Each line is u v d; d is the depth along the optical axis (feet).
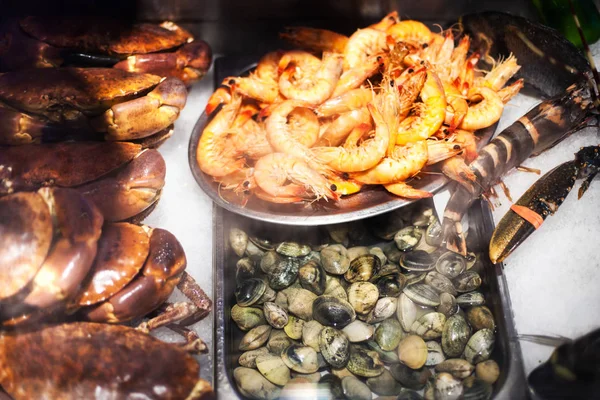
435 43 2.50
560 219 2.11
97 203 1.89
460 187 2.05
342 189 2.01
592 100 2.23
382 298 1.92
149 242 1.80
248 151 2.15
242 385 1.72
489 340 1.79
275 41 2.75
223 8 2.61
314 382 1.76
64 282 1.57
